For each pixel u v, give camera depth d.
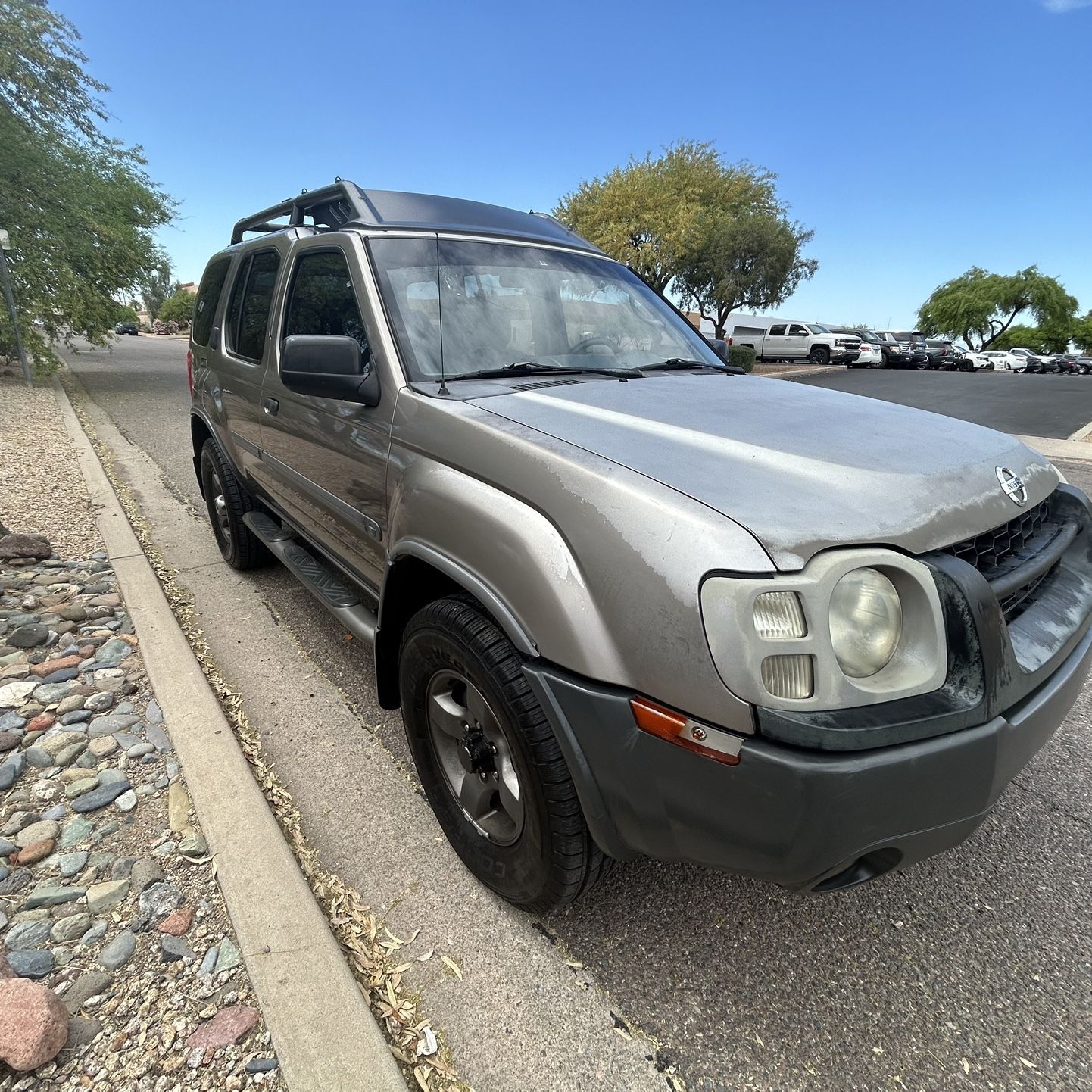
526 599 1.73
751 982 1.92
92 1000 1.75
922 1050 1.75
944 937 2.09
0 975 1.80
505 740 1.92
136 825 2.34
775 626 1.41
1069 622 1.93
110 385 15.97
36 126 14.44
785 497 1.58
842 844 1.42
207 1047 1.64
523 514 1.80
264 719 3.08
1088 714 3.38
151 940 1.92
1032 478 2.14
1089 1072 1.71
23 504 5.77
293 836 2.38
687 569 1.47
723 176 34.12
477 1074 1.67
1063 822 2.60
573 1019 1.81
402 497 2.26
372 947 1.98
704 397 2.35
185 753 2.65
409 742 2.38
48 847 2.22
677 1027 1.80
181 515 6.06
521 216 3.46
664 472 1.68
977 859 2.41
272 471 3.65
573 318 2.95
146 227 17.14
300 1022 1.68
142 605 3.92
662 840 1.61
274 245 3.72
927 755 1.44
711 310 36.50
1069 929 2.12
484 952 1.98
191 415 5.12
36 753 2.65
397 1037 1.74
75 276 14.63
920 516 1.63
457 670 2.01
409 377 2.41
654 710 1.51
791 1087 1.66
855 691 1.44
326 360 2.37
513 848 1.99
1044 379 30.38
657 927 2.09
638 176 32.84
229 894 2.03
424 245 2.83
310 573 3.36
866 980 1.94
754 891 2.24
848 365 34.78
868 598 1.48
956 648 1.53
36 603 3.95
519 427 1.98
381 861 2.30
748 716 1.40
